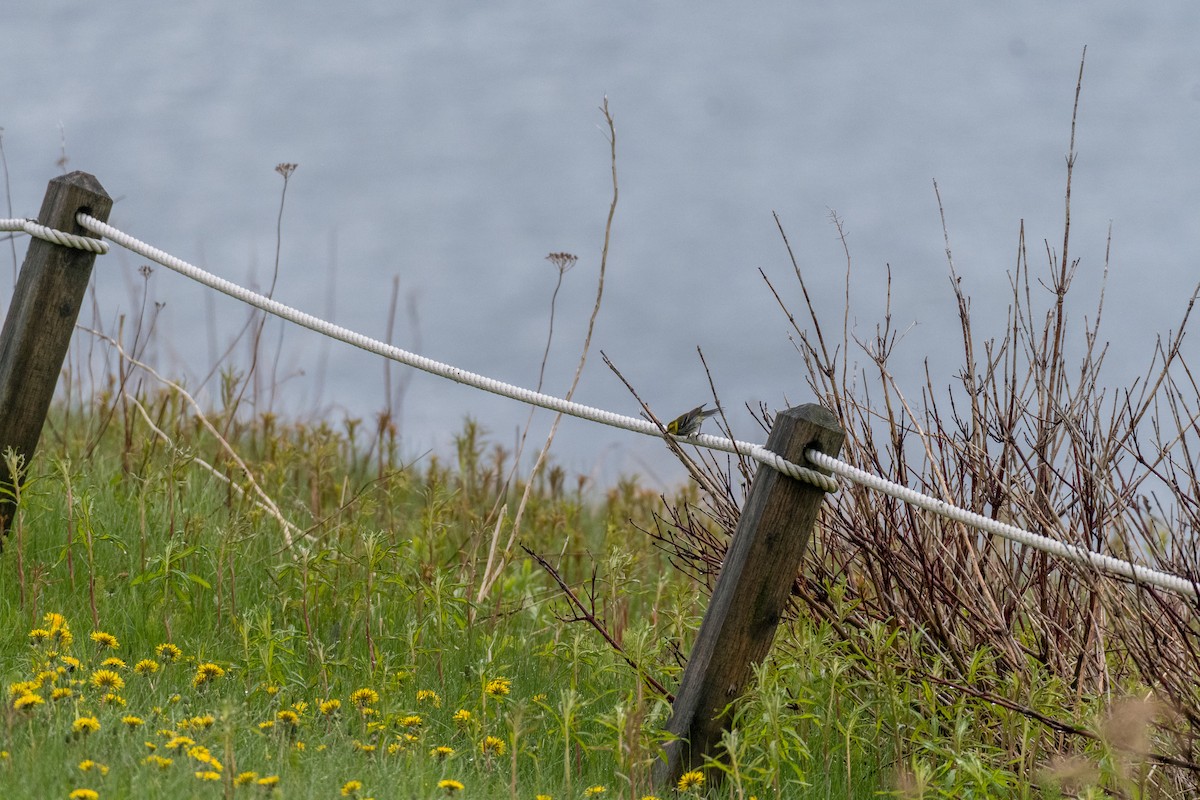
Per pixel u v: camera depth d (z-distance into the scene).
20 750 14.89
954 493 20.55
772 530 18.11
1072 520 19.42
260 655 19.06
